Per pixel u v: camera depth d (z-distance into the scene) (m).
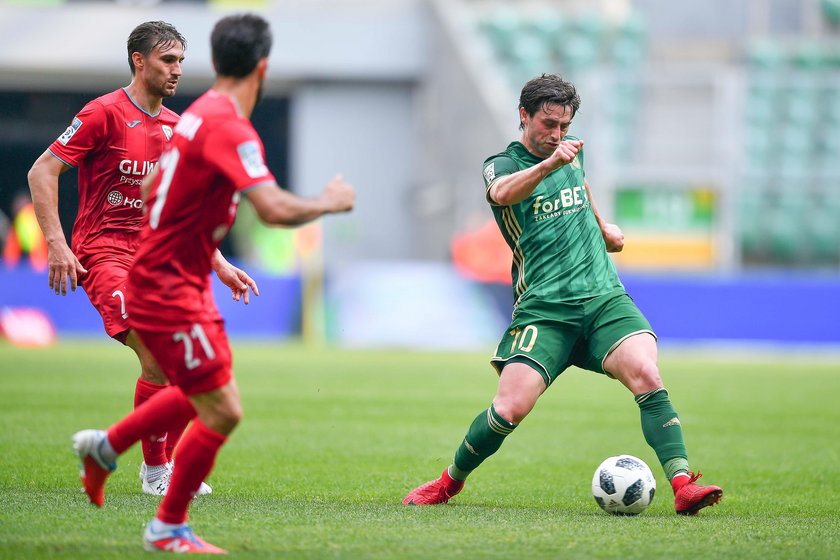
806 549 13.66
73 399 33.72
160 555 12.41
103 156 18.95
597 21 87.88
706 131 76.25
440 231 83.06
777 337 64.56
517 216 17.77
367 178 91.62
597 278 17.81
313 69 89.19
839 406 37.34
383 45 89.69
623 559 12.72
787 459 25.12
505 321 65.69
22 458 21.84
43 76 89.62
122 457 22.95
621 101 76.56
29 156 115.44
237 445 25.48
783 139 80.44
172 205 12.58
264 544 13.23
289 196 12.21
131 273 12.91
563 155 15.95
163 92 19.17
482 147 75.62
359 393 38.78
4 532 13.64
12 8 86.12
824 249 77.88
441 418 31.91
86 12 86.81
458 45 81.00
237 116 12.49
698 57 89.38
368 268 65.75
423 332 64.88
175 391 13.25
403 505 17.42
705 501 16.67
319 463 22.84
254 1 89.06
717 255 73.94
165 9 86.31
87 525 14.24
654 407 17.41
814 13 92.31
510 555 12.80
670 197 73.75
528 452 25.88
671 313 64.44
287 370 47.31
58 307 64.31
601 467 17.02
